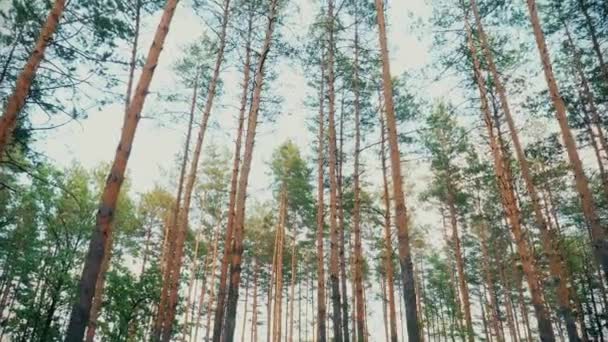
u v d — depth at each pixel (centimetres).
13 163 927
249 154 1177
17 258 1405
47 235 1498
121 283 1298
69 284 1248
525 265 1198
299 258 3188
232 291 988
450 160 2105
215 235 2652
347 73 1753
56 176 1434
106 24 1173
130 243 2231
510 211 1286
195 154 1517
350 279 2603
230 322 955
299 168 2419
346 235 2548
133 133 656
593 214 964
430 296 3319
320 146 1669
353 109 1927
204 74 1825
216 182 2478
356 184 1662
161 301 1346
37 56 867
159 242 2620
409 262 778
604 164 1658
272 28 1327
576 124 1650
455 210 2209
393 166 860
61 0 940
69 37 1075
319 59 1772
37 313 1243
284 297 3469
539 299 1139
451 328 2216
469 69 1520
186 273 1584
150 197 2489
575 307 1839
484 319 3039
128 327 1309
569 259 1933
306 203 2431
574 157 1020
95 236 564
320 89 1805
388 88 950
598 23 1506
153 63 721
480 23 1409
